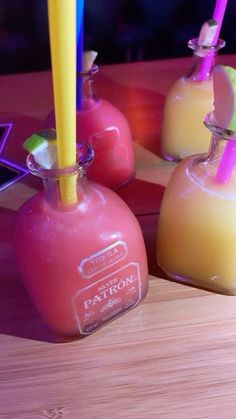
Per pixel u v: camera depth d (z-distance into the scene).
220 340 0.13
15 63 0.40
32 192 0.19
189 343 0.13
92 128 0.17
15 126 0.22
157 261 0.16
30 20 0.38
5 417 0.12
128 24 0.38
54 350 0.13
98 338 0.14
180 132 0.19
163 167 0.20
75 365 0.13
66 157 0.11
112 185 0.19
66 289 0.12
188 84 0.19
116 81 0.26
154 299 0.15
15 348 0.13
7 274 0.15
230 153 0.13
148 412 0.12
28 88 0.26
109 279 0.13
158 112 0.23
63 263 0.12
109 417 0.12
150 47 0.39
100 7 0.37
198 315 0.14
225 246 0.14
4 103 0.24
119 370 0.13
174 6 0.38
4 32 0.39
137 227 0.13
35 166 0.11
